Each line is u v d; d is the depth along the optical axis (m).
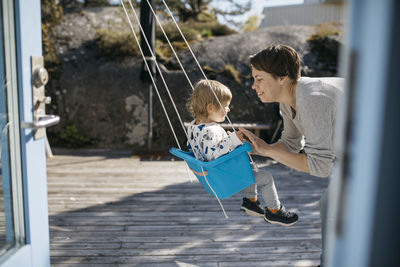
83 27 6.63
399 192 0.42
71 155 5.30
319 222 2.80
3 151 1.17
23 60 1.18
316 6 7.59
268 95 1.49
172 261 2.17
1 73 1.16
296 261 2.18
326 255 1.46
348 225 0.43
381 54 0.39
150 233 2.57
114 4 7.41
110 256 2.22
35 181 1.29
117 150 5.76
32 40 1.23
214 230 2.64
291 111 1.61
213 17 7.98
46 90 5.97
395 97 0.40
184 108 5.89
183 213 2.99
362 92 0.40
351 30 0.40
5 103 1.17
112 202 3.25
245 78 6.02
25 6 1.18
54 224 2.71
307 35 6.60
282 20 8.17
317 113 1.31
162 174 4.30
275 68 1.39
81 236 2.51
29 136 1.23
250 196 1.94
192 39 6.55
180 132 5.91
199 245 2.38
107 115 5.96
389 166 0.41
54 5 6.54
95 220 2.81
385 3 0.38
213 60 6.18
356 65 0.40
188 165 1.65
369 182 0.42
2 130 1.17
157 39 6.47
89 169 4.49
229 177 1.52
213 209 3.09
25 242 1.26
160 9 7.43
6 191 1.18
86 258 2.19
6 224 1.19
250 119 5.89
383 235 0.43
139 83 5.98
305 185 3.86
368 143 0.41
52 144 5.87
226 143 1.61
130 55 6.19
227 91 1.78
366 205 0.42
